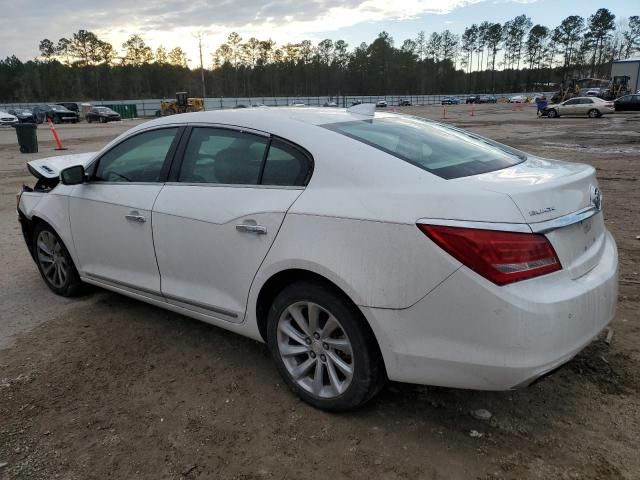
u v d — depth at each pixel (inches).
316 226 107.7
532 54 5251.0
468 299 91.7
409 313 97.7
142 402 123.0
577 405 116.3
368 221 100.7
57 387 129.9
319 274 107.0
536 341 90.6
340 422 113.3
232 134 131.8
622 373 127.4
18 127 684.7
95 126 1445.6
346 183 108.3
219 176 131.9
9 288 197.8
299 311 116.5
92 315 172.1
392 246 97.8
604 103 1304.1
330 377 113.3
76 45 4672.7
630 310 161.5
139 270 151.7
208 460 103.3
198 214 130.6
